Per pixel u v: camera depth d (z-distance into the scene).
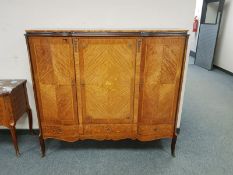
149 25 2.09
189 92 3.84
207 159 2.08
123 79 1.81
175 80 1.84
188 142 2.36
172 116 1.97
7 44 2.12
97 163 2.03
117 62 1.75
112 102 1.89
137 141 2.38
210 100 3.50
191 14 2.05
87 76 1.79
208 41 5.32
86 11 2.04
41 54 1.72
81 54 1.71
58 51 1.71
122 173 1.90
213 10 5.38
